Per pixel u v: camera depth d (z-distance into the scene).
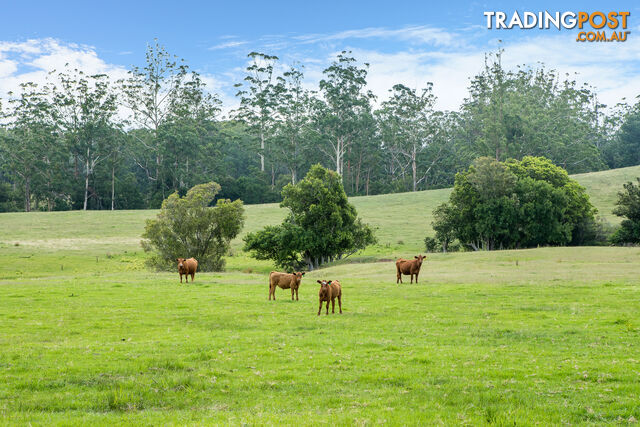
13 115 130.38
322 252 62.41
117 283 35.28
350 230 63.62
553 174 74.38
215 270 58.88
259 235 61.12
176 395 11.09
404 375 12.23
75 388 11.66
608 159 161.75
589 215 72.56
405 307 24.22
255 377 12.43
